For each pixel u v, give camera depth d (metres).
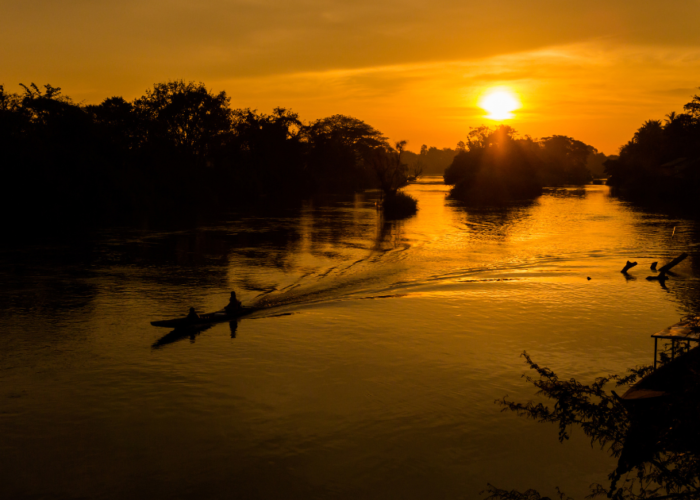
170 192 72.81
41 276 28.02
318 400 13.41
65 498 9.73
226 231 47.16
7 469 10.59
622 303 22.30
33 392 13.95
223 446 11.37
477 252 36.00
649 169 114.88
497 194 90.88
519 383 14.27
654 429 8.57
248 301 23.22
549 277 27.69
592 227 49.56
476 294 24.06
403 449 11.23
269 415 12.67
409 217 59.91
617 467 9.62
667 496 8.00
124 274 28.69
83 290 24.97
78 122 62.59
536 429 11.95
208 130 87.25
